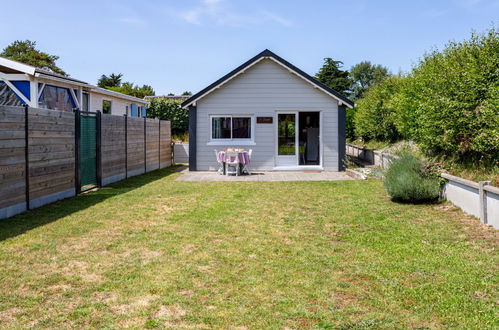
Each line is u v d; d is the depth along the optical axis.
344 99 16.34
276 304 3.85
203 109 16.72
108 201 9.34
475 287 4.24
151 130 16.58
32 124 8.17
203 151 16.77
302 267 4.88
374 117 20.31
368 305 3.83
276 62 16.44
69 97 16.05
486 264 4.99
